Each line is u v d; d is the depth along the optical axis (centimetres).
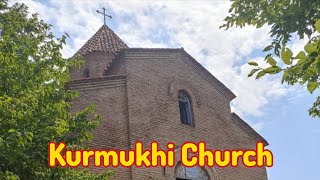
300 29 529
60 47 1015
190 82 1764
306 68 315
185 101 1734
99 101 1422
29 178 853
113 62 1662
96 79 1445
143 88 1572
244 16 633
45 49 1012
